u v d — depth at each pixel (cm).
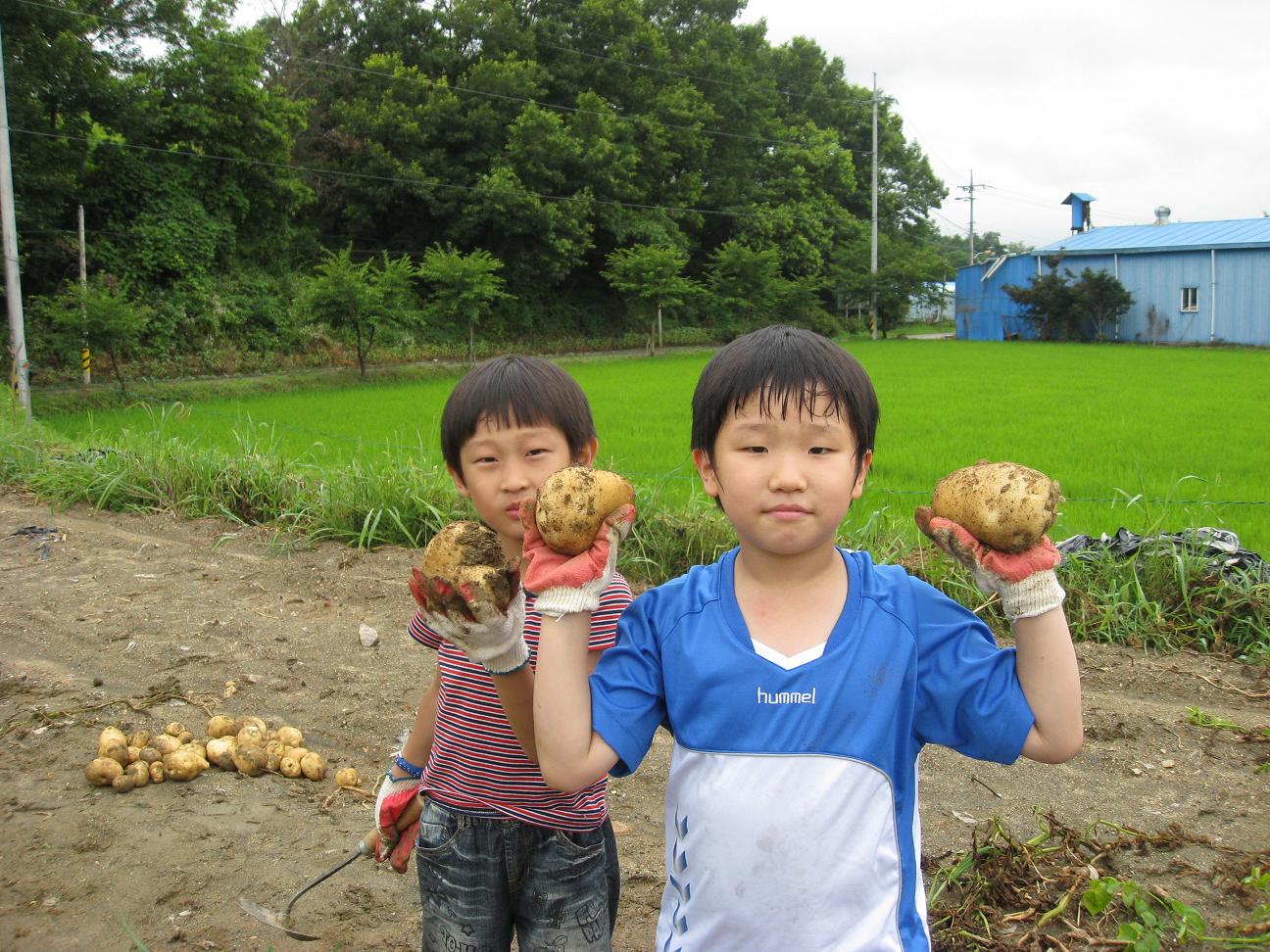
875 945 166
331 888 323
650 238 4116
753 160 4972
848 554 187
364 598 623
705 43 4644
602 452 1187
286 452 1067
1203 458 1100
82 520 830
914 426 1443
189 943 294
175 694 478
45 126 2506
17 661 521
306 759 404
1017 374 2553
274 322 2961
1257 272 3950
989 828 360
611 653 182
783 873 165
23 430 1111
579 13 4150
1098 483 945
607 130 3878
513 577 169
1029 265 4603
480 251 3300
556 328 4069
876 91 5038
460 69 3903
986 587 158
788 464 162
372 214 3688
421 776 238
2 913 307
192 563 698
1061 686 157
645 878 335
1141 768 409
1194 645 543
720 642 174
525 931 221
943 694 172
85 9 2564
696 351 4097
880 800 169
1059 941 290
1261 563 581
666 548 669
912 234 6469
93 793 383
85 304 2164
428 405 1928
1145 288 4266
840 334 5038
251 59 2875
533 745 187
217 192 2875
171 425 1588
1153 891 312
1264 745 425
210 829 357
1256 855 336
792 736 168
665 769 418
